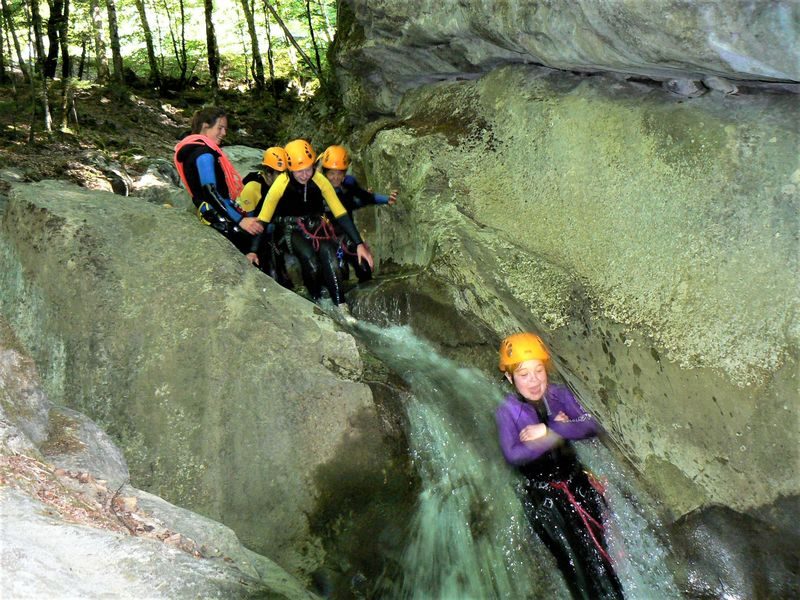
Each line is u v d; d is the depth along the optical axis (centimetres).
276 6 2180
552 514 366
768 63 317
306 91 2308
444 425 425
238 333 418
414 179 546
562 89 480
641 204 400
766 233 343
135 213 467
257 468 395
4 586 197
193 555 278
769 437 328
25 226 453
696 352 354
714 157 370
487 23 470
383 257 628
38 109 1569
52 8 1905
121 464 340
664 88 414
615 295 398
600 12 364
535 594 370
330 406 407
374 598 375
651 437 379
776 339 328
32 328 429
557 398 392
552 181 459
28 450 292
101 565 228
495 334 462
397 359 474
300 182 561
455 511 401
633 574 369
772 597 338
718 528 355
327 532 390
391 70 646
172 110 2012
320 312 443
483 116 536
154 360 411
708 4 312
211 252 449
